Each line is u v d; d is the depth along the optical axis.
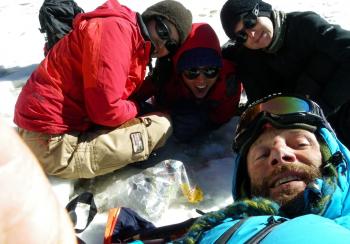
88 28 1.18
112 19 1.19
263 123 0.98
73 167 1.21
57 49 1.24
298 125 0.96
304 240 0.65
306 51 1.37
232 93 1.50
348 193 0.86
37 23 2.55
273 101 1.01
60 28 1.74
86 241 1.09
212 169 1.38
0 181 0.20
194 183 1.28
